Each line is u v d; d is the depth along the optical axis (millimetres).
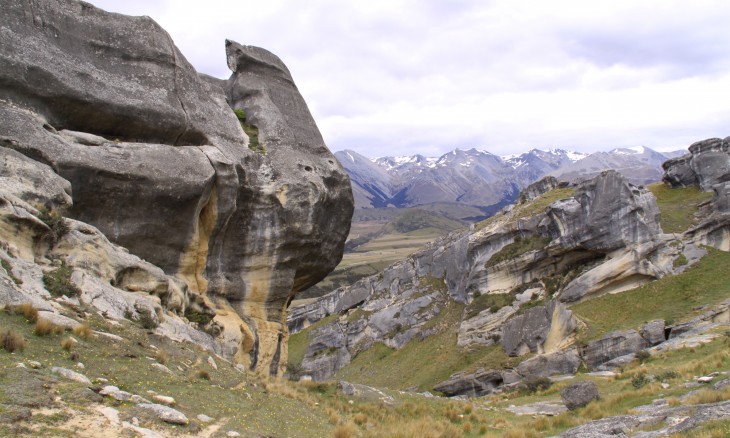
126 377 15422
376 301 111188
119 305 20094
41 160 22547
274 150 33344
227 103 33531
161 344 19672
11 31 24312
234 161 29469
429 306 100062
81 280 19562
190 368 19016
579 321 62781
